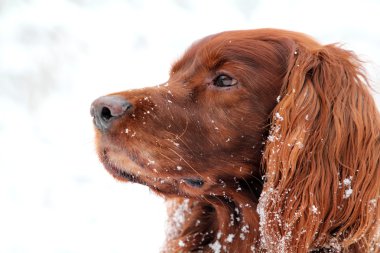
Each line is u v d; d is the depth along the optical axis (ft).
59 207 21.79
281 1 39.88
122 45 34.06
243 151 12.84
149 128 12.73
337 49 13.58
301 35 13.94
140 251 19.81
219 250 13.99
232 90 12.84
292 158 12.09
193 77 13.33
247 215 13.33
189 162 12.83
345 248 12.38
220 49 13.12
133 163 12.80
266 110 12.89
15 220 20.76
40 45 32.68
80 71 31.42
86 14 36.37
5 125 26.66
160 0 39.34
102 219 21.34
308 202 12.05
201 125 12.87
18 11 34.88
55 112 28.25
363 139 12.36
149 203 22.36
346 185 12.13
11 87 29.50
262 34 13.52
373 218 12.09
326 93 12.64
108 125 12.78
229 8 39.06
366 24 36.27
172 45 34.45
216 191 13.14
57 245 19.72
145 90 13.19
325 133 12.31
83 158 24.90
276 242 12.26
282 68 13.15
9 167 23.63
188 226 14.61
